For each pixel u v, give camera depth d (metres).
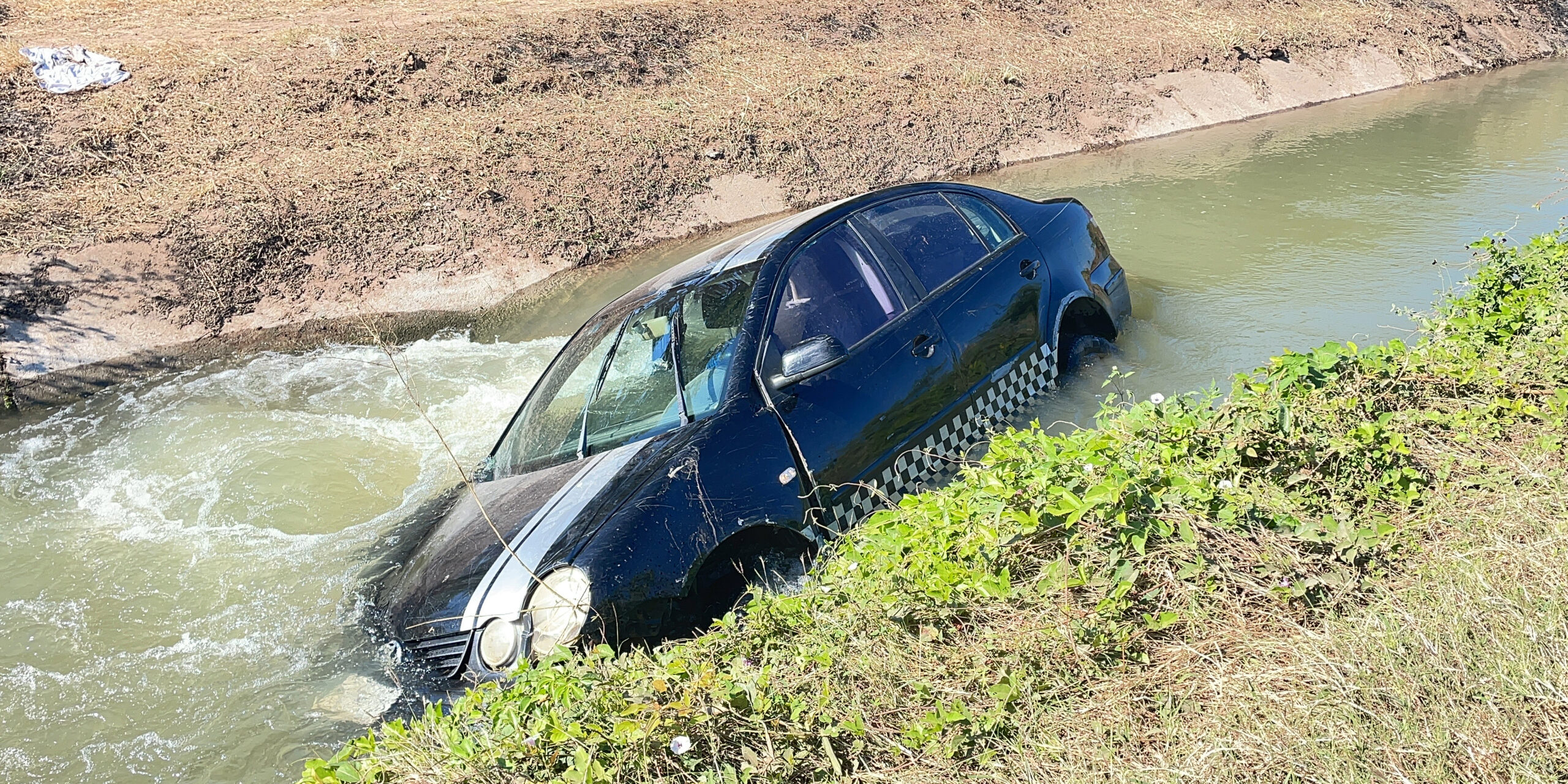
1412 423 4.05
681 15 15.51
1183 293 7.38
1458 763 2.59
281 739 3.87
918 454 4.71
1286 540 3.46
